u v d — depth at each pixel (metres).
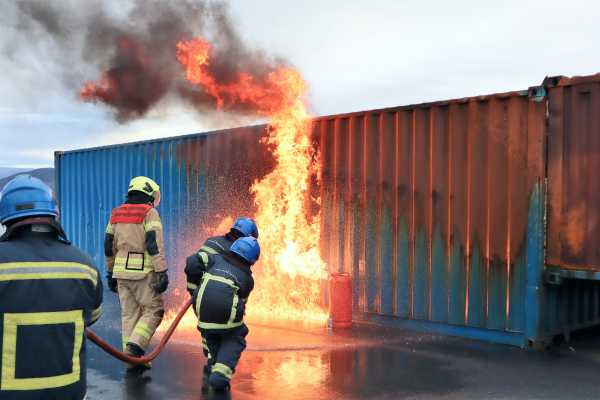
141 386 4.26
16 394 1.90
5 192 2.11
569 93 5.23
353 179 6.97
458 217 5.98
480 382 4.33
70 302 2.04
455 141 6.02
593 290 6.45
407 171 6.44
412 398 3.95
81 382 2.06
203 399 3.94
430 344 5.63
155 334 6.22
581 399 3.94
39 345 1.95
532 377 4.46
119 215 4.91
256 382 4.34
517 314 5.54
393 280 6.57
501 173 5.65
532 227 5.41
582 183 5.15
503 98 5.61
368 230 6.80
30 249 2.03
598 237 5.05
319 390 4.14
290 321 6.91
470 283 5.88
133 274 4.77
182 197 9.08
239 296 4.18
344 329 6.40
